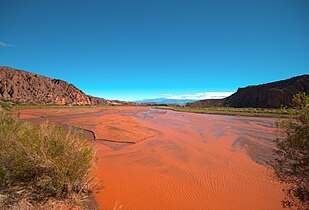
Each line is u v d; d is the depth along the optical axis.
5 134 4.98
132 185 5.99
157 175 6.91
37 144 4.17
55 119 22.78
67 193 4.20
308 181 3.06
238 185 6.21
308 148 2.89
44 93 97.62
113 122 20.42
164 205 4.99
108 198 5.05
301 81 76.31
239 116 31.09
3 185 3.79
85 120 21.78
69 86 119.81
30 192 3.82
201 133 15.46
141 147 10.84
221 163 8.30
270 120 24.27
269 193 5.68
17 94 85.12
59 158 4.17
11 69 100.00
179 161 8.53
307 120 2.89
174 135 14.48
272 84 90.62
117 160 8.48
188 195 5.55
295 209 4.74
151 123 21.97
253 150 10.38
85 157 4.63
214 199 5.36
